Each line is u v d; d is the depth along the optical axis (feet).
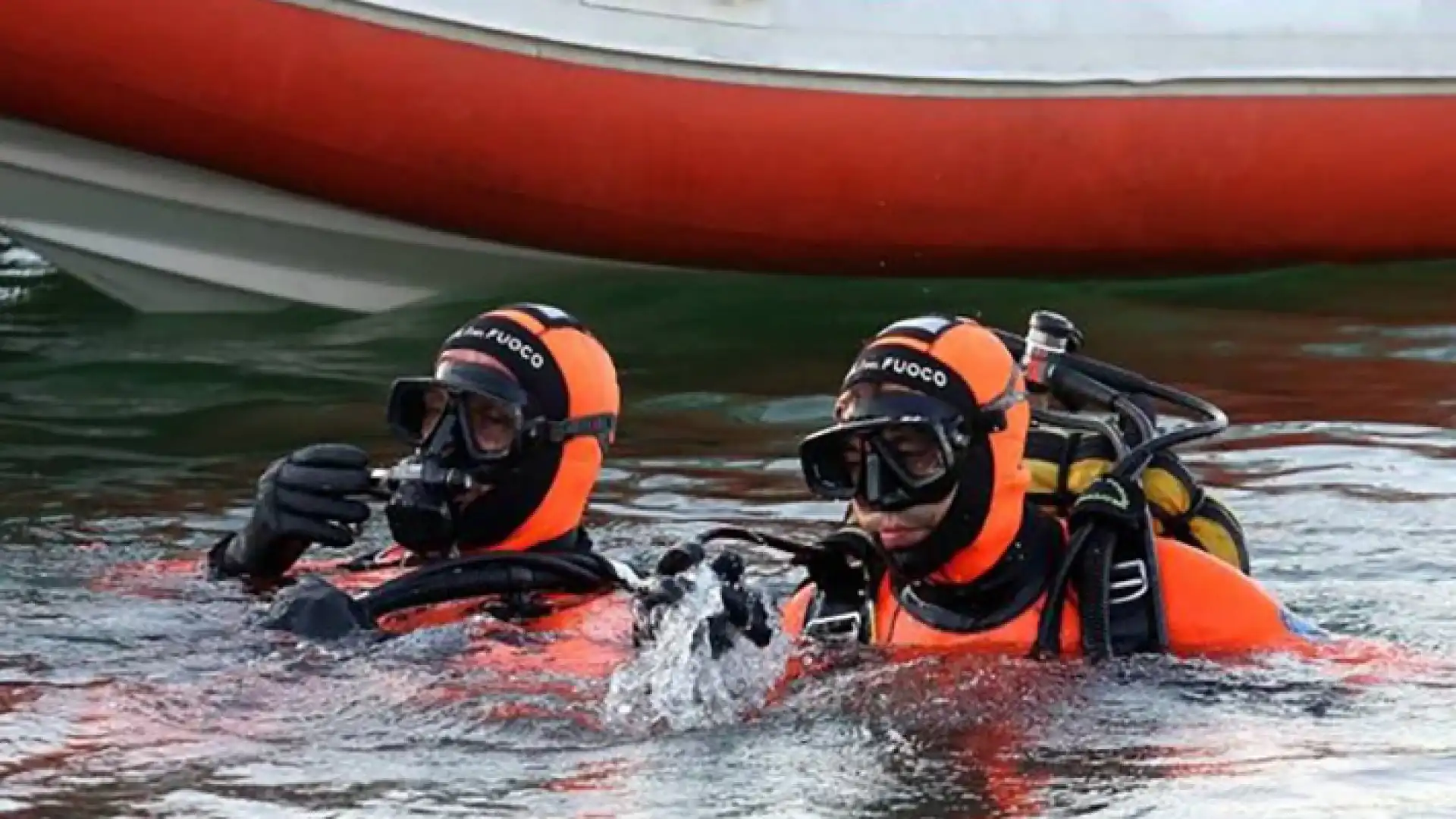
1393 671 51.65
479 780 44.39
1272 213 115.14
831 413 90.84
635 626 50.85
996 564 53.57
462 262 112.57
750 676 50.24
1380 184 115.85
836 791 43.37
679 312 111.45
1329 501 73.82
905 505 52.19
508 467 60.13
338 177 105.29
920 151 109.60
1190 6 112.88
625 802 42.93
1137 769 44.52
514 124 104.83
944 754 45.75
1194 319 109.60
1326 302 113.39
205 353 103.71
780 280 114.42
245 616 57.77
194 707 49.85
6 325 110.42
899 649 53.62
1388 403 89.86
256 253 110.83
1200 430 55.72
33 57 100.27
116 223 109.19
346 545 61.16
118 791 43.86
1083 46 111.34
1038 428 61.21
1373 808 41.68
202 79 101.60
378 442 85.87
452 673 52.29
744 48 106.93
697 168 107.55
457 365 60.39
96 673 52.75
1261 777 43.80
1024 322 110.11
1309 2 114.93
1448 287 116.26
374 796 43.39
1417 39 115.34
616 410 63.26
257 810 42.63
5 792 43.78
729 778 44.34
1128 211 112.98
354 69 102.83
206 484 79.10
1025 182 111.24
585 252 110.83
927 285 115.24
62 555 67.72
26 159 105.60
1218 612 53.21
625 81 106.01
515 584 57.72
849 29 108.27
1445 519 71.41
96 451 84.12
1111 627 52.49
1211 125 113.09
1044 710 48.65
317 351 104.58
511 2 103.96
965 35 109.70
